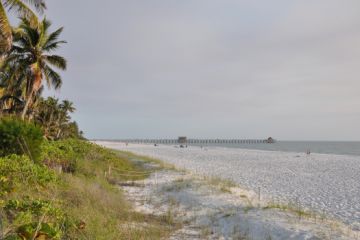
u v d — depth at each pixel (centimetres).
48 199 672
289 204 1129
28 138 1038
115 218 746
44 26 2156
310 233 718
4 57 2075
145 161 2789
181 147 9000
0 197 628
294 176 2252
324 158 4459
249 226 797
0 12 1160
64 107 5069
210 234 749
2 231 417
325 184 1870
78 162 1422
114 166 1933
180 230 766
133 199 1127
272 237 716
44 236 432
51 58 2264
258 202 1112
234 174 2261
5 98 2345
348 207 1239
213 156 4584
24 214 478
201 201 1085
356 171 2661
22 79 2250
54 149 1395
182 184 1402
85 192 891
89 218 639
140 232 669
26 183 734
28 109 2681
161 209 980
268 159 4075
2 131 997
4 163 762
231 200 1105
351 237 703
